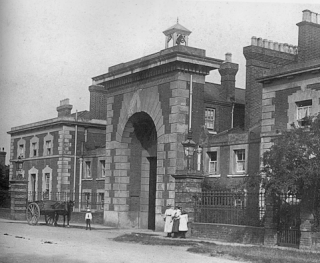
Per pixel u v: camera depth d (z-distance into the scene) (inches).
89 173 1775.3
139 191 1342.3
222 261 633.6
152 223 1323.8
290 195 837.2
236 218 942.4
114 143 1350.9
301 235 780.6
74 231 1114.7
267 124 1053.8
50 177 1827.0
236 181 1173.1
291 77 1013.8
